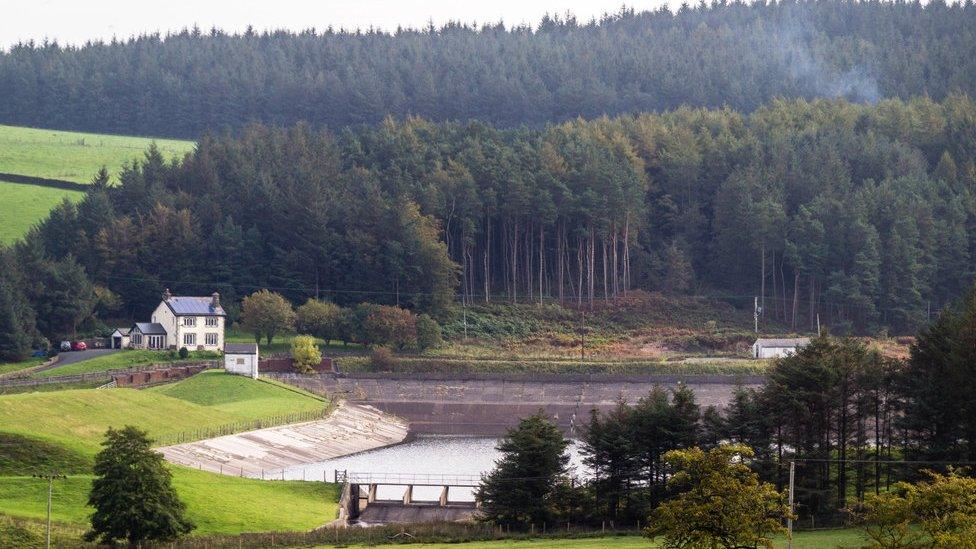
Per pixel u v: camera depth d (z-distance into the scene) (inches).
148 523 6171.3
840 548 5634.8
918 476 7337.6
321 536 6815.9
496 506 7332.7
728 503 5073.8
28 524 6279.5
